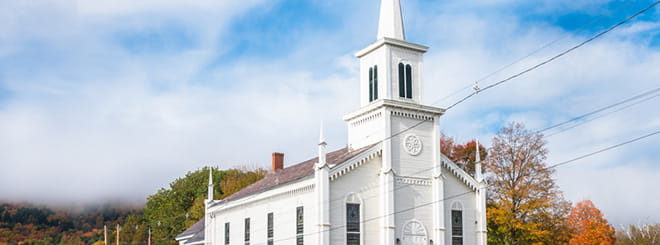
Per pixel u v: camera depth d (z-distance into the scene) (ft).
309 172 165.68
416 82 169.58
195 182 381.81
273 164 250.78
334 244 149.18
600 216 238.68
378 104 160.86
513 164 220.64
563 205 217.97
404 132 163.32
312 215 156.25
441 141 289.94
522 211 213.87
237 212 204.23
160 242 362.53
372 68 171.12
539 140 221.25
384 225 154.92
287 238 167.84
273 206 178.09
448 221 166.61
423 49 171.73
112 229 413.39
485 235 170.60
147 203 387.75
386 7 174.60
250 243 191.21
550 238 218.38
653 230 357.41
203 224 257.75
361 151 158.10
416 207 161.17
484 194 173.47
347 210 153.07
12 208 390.21
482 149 277.23
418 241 159.43
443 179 167.22
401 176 160.15
